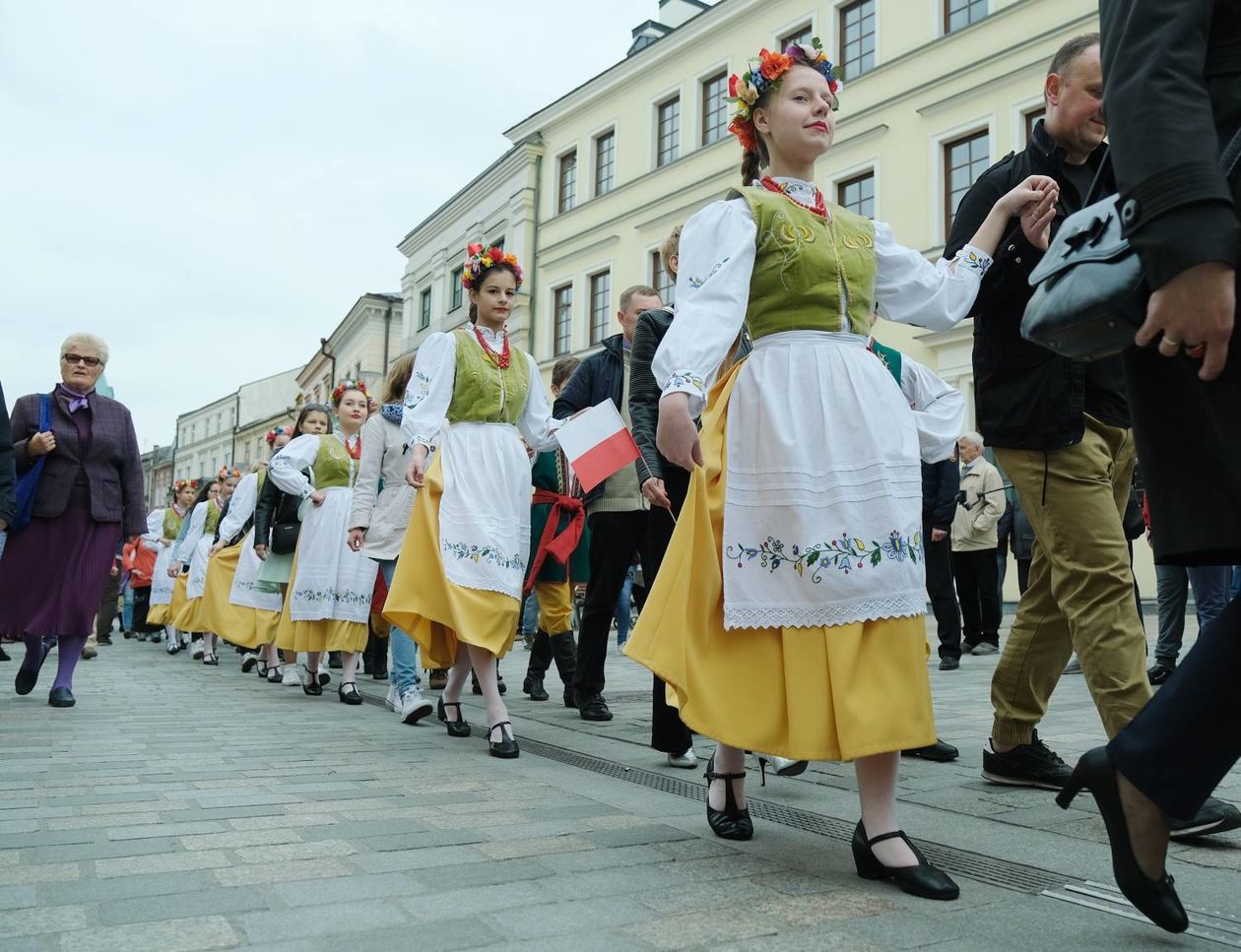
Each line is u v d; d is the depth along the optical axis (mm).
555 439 4723
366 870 2197
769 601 2268
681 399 2193
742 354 2604
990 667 7051
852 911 1973
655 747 3570
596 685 4969
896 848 2133
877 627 2213
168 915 1883
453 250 31469
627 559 4934
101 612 11867
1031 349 2902
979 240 2689
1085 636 2832
